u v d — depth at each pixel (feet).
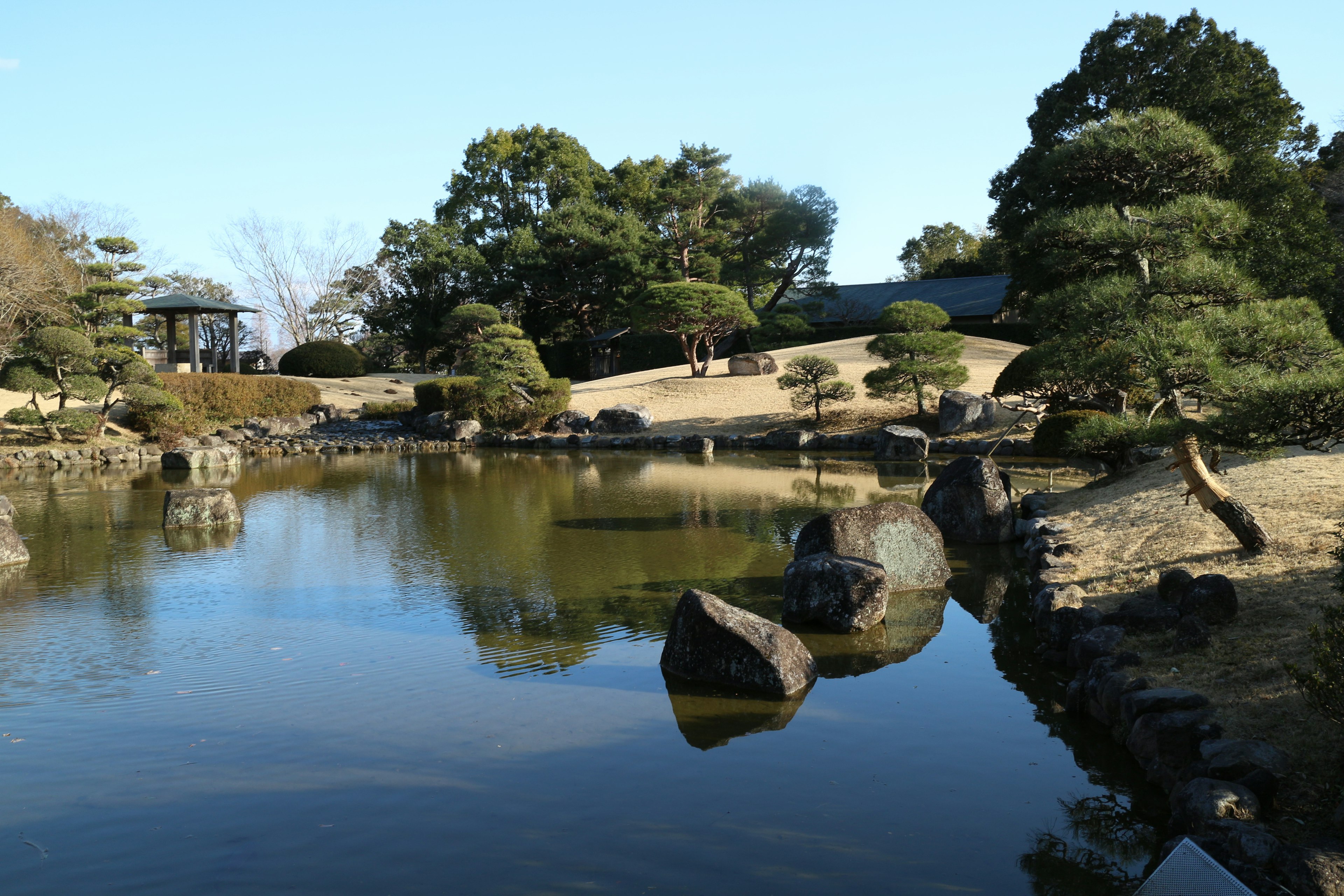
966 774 19.40
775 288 205.16
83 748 20.93
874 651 29.01
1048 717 22.89
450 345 193.47
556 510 59.62
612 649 28.89
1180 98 98.32
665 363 184.96
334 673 26.58
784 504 61.21
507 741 21.35
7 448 96.17
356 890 14.73
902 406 112.78
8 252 123.65
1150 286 47.06
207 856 15.87
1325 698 14.84
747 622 25.95
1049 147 107.45
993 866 15.49
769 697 24.54
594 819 17.30
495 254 200.95
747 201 166.20
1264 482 38.55
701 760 20.20
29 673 26.73
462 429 119.55
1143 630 24.97
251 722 22.63
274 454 107.76
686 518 55.62
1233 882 12.50
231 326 147.43
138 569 41.98
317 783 18.95
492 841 16.38
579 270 187.62
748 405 123.03
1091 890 14.62
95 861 15.71
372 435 124.16
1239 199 88.38
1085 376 49.57
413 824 17.06
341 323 214.90
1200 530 33.32
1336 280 87.81
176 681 25.90
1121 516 40.42
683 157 176.45
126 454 99.96
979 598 35.94
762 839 16.49
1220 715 18.75
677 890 14.64
